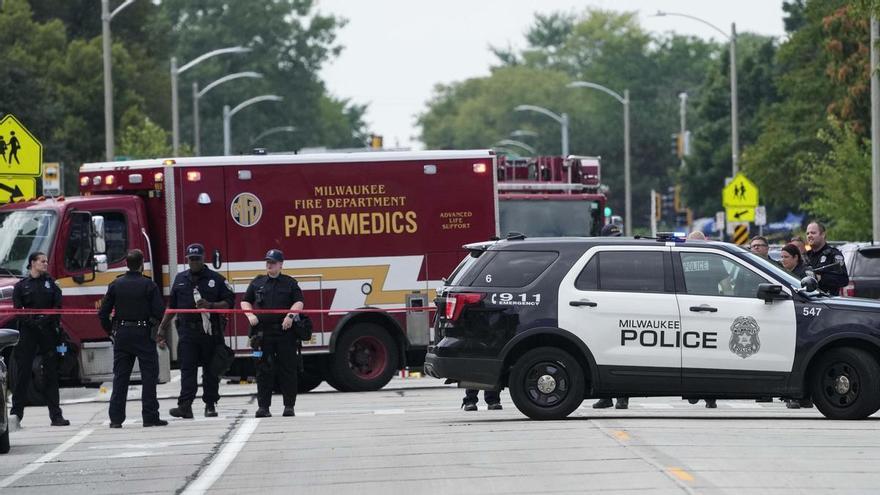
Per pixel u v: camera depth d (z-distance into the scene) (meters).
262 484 37.31
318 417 55.28
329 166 68.38
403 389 70.50
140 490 37.22
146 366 53.91
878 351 49.09
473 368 49.53
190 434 50.28
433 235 68.94
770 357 48.59
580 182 87.88
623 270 49.22
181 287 55.88
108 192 68.44
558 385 49.34
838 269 56.53
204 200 67.50
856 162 119.62
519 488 34.88
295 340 55.91
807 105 175.50
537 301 49.22
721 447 41.44
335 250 68.31
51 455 45.72
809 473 36.41
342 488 36.03
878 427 46.66
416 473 37.97
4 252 66.12
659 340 48.78
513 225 85.75
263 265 67.81
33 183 70.50
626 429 46.22
